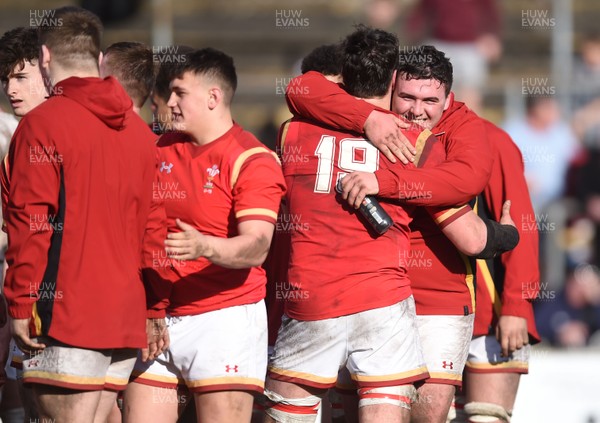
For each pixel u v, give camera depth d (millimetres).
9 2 40219
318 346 13602
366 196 13383
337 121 13891
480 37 35062
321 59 16438
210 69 13406
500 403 16500
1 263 16469
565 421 20406
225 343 13391
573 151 32250
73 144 12094
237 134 13547
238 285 13547
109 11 36219
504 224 14719
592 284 28422
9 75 15844
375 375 13398
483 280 16391
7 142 16516
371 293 13422
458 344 14719
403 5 39469
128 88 15062
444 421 14773
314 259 13648
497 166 16172
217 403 13430
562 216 30656
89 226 12234
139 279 12852
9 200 12148
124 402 14062
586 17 40125
